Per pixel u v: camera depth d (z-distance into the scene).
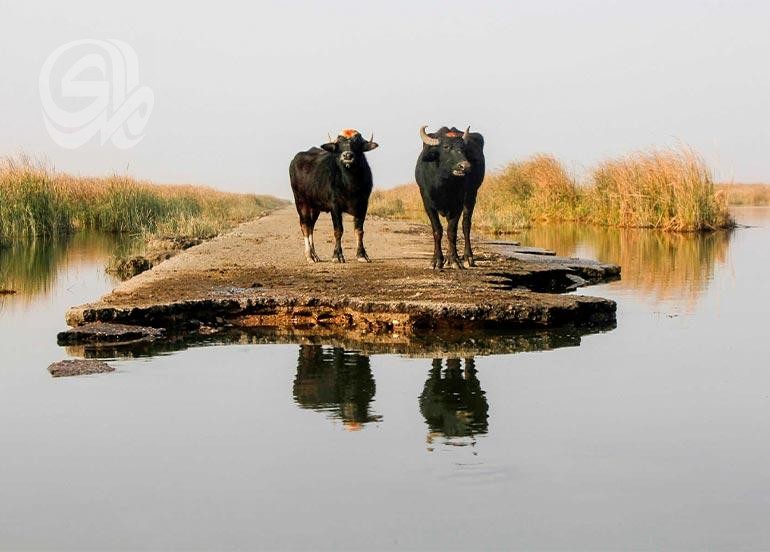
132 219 28.48
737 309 11.27
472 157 13.08
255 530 4.50
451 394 7.04
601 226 29.17
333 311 10.30
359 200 14.70
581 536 4.43
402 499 4.88
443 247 17.61
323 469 5.32
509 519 4.62
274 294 10.66
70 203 28.30
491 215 28.75
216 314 10.30
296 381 7.50
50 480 5.19
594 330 9.81
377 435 5.97
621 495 4.93
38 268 16.73
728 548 4.30
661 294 12.68
